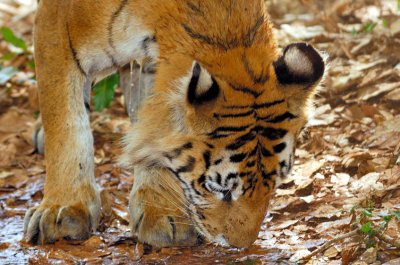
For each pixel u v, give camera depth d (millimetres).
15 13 18922
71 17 7480
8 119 12305
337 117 10484
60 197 7652
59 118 7648
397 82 10953
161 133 6691
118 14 7277
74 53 7617
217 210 6688
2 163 10703
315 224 7531
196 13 6855
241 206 6574
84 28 7465
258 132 6363
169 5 6988
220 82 6320
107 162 10414
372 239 6426
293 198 8195
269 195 6633
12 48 16344
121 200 8898
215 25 6766
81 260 7090
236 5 6844
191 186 6691
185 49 6777
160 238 7359
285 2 15969
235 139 6305
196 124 6301
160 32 7027
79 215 7562
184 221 7457
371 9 14711
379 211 7344
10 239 7754
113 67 7949
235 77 6395
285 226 7559
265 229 7609
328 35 13562
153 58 7246
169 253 7238
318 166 8953
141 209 7598
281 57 6641
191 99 6129
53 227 7508
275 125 6414
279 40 13750
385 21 13117
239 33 6750
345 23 14219
